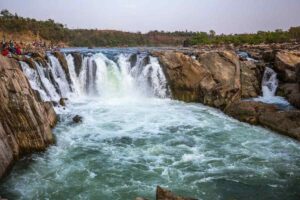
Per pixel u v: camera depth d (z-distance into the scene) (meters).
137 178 11.95
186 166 13.02
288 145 15.49
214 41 96.69
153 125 18.53
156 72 26.25
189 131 17.55
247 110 19.70
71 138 15.95
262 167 12.99
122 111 21.47
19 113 13.37
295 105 21.58
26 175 11.96
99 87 26.28
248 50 45.16
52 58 23.83
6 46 24.53
